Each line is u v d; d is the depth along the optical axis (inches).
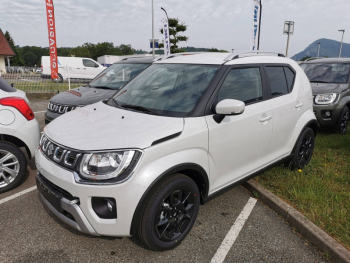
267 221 128.7
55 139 105.0
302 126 164.9
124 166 91.2
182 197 109.1
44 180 107.3
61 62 794.8
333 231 114.7
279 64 156.9
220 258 105.1
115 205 92.9
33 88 545.3
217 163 118.1
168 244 105.8
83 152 93.4
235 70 128.9
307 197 138.1
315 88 259.8
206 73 125.6
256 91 137.3
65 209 96.8
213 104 115.6
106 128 104.1
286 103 151.6
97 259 103.5
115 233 94.9
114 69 275.0
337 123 251.6
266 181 159.9
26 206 136.9
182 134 103.7
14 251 106.0
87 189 90.9
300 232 120.3
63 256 104.3
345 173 173.6
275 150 151.9
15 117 147.1
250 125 129.0
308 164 183.8
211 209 137.9
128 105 126.1
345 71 281.0
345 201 137.3
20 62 3585.1
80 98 222.8
